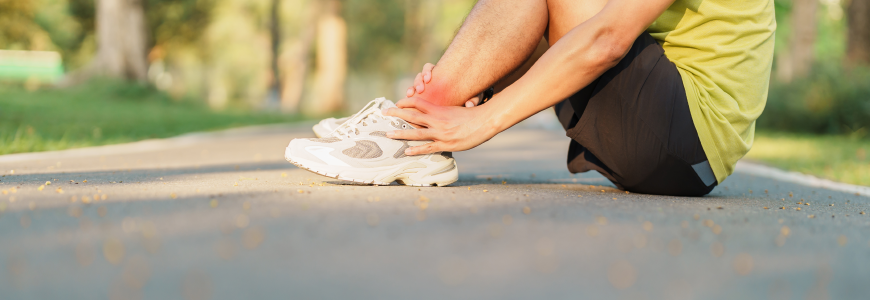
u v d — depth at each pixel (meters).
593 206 1.62
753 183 3.14
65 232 1.12
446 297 0.78
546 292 0.81
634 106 1.95
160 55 21.86
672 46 2.05
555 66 1.91
